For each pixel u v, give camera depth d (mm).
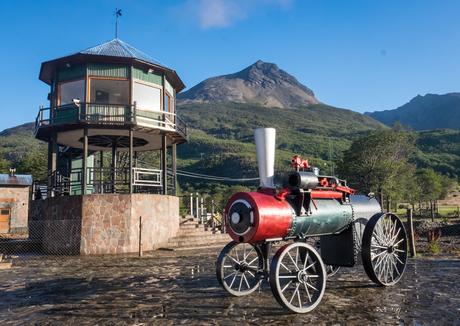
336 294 7395
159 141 20266
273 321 5758
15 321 6094
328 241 8281
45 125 17234
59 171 19312
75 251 15445
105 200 15758
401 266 8570
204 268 11289
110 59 17297
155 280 9430
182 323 5750
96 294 7934
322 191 7488
